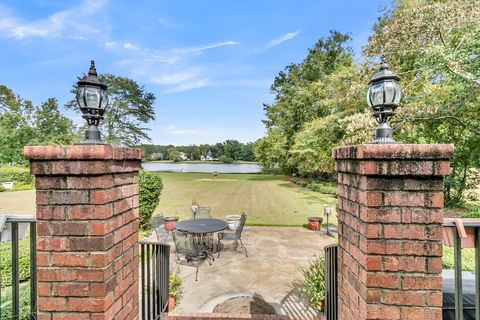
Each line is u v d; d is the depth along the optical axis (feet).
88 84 4.35
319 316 9.26
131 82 85.05
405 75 21.47
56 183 4.01
